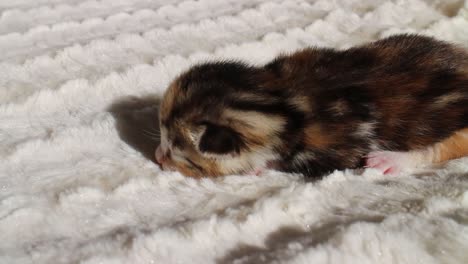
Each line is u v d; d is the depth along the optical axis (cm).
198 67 25
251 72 25
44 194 23
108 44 32
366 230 20
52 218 22
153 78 30
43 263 20
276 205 21
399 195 22
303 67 25
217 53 31
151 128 27
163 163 24
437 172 23
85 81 29
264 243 20
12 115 27
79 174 24
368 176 23
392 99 24
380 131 24
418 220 20
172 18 35
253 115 24
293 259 19
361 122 24
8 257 20
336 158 24
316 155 24
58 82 29
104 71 30
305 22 34
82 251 20
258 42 32
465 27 33
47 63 30
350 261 19
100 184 23
